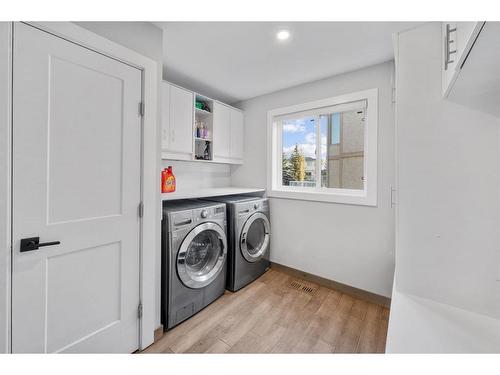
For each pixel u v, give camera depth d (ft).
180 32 5.14
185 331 5.51
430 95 3.31
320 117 8.18
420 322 2.84
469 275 3.10
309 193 8.06
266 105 9.12
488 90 2.48
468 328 2.74
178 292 5.69
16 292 3.30
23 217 3.32
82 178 3.92
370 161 6.77
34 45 3.36
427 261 3.36
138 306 4.78
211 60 6.41
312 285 7.88
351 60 6.39
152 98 4.87
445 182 3.23
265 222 8.55
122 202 4.46
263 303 6.75
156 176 5.07
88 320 4.07
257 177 9.49
